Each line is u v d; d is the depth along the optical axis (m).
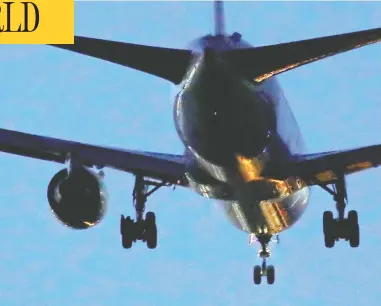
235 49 100.69
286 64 100.19
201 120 101.50
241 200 115.81
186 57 100.38
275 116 106.25
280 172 111.56
